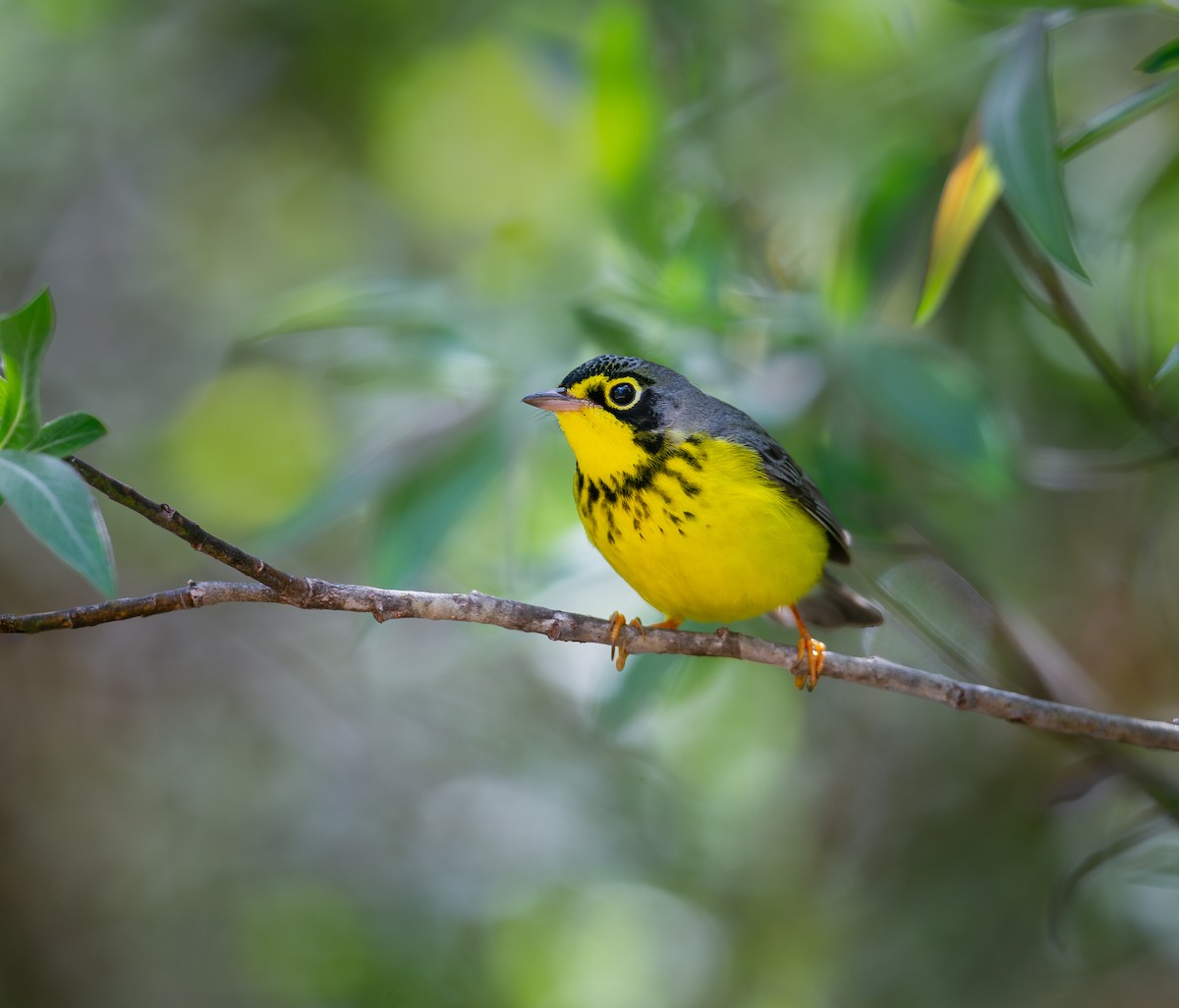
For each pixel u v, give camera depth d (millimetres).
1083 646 13898
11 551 16312
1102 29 14023
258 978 13930
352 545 16016
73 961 14984
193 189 17594
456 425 10688
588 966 13461
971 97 13180
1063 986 12898
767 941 13875
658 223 10984
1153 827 10422
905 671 8430
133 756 15984
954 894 13602
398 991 13297
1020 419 13586
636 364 9211
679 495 8906
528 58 14078
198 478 16750
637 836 14312
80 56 16641
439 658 16266
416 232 17250
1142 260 12328
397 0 16141
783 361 10758
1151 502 13227
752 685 14508
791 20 14227
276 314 11125
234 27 16781
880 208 10812
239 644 16500
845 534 10062
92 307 17422
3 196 17156
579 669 15445
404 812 15180
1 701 15883
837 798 14531
